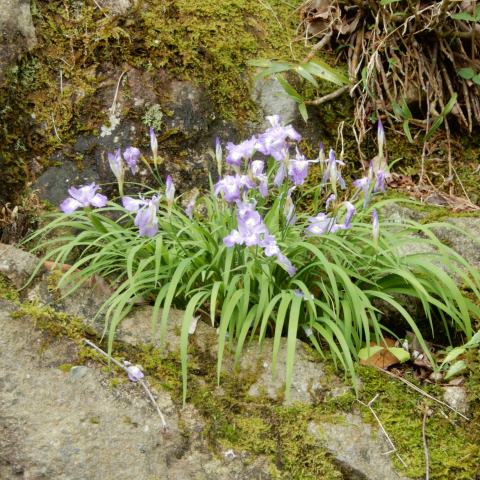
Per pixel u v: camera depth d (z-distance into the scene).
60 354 1.26
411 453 1.25
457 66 1.67
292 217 1.36
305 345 1.31
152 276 1.34
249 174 1.32
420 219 1.51
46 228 1.38
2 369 1.23
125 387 1.25
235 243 1.30
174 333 1.31
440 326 1.41
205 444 1.24
